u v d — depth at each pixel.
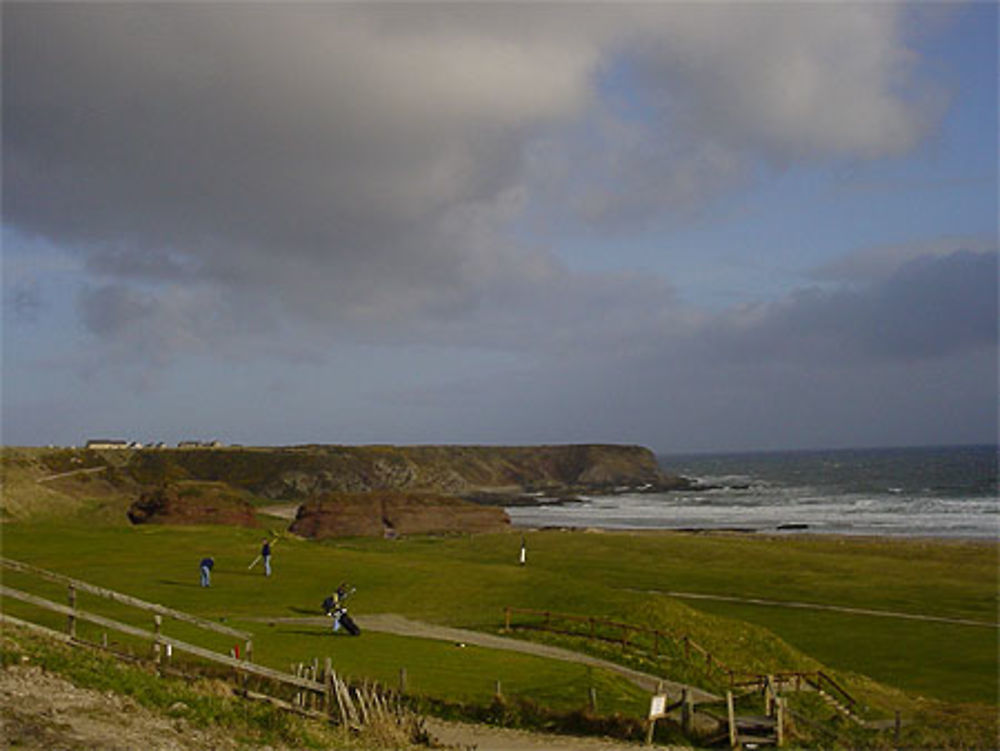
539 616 43.69
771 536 121.81
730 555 86.62
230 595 44.25
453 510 134.12
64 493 139.25
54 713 15.60
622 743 25.58
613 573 75.50
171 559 55.50
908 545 100.25
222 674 23.75
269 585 47.81
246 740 17.48
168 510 115.19
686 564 81.12
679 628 43.09
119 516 125.31
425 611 44.19
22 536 65.00
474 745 23.72
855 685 39.28
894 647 48.69
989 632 52.41
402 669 27.41
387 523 128.88
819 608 59.62
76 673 17.81
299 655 30.72
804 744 28.75
